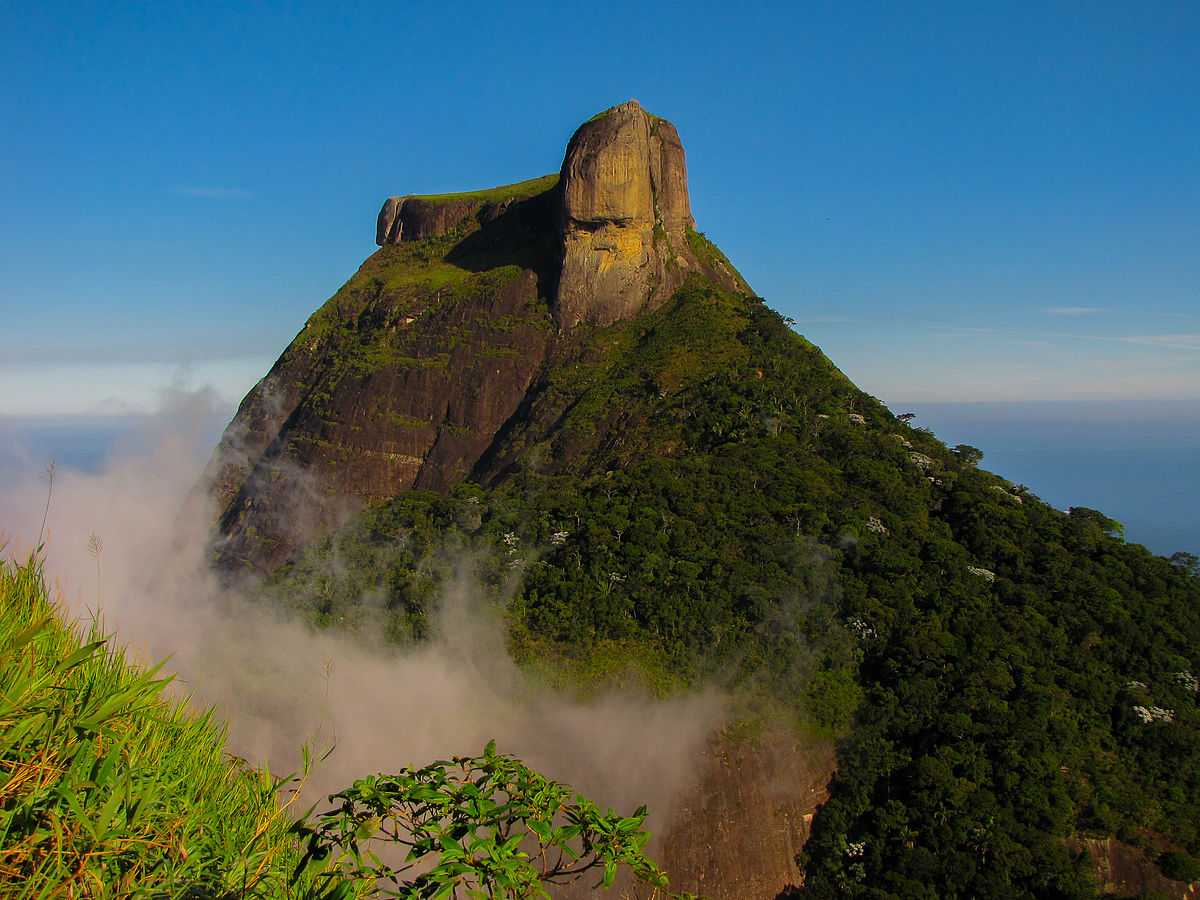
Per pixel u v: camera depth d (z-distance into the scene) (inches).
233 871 256.2
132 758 262.7
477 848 248.2
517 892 247.3
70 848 230.1
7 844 228.4
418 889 248.5
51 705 251.8
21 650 265.4
